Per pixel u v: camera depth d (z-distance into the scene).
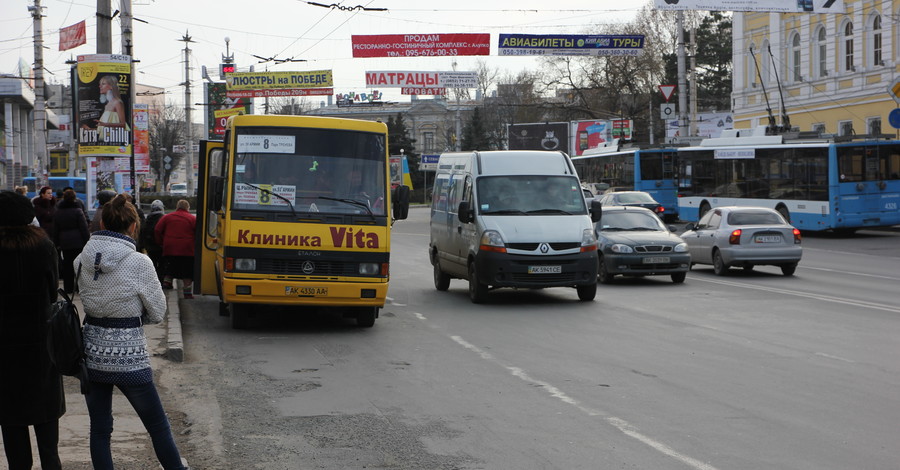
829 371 9.79
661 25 79.06
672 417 7.75
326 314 15.30
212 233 14.33
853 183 32.25
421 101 107.62
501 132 97.38
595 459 6.48
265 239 12.69
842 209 32.25
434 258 19.80
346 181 13.15
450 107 107.81
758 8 30.58
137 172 22.42
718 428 7.34
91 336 5.67
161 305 5.81
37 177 38.56
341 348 11.73
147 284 5.72
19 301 5.39
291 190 12.93
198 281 14.38
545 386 9.17
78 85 20.28
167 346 11.00
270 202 12.84
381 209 13.15
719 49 88.19
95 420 5.71
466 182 17.70
